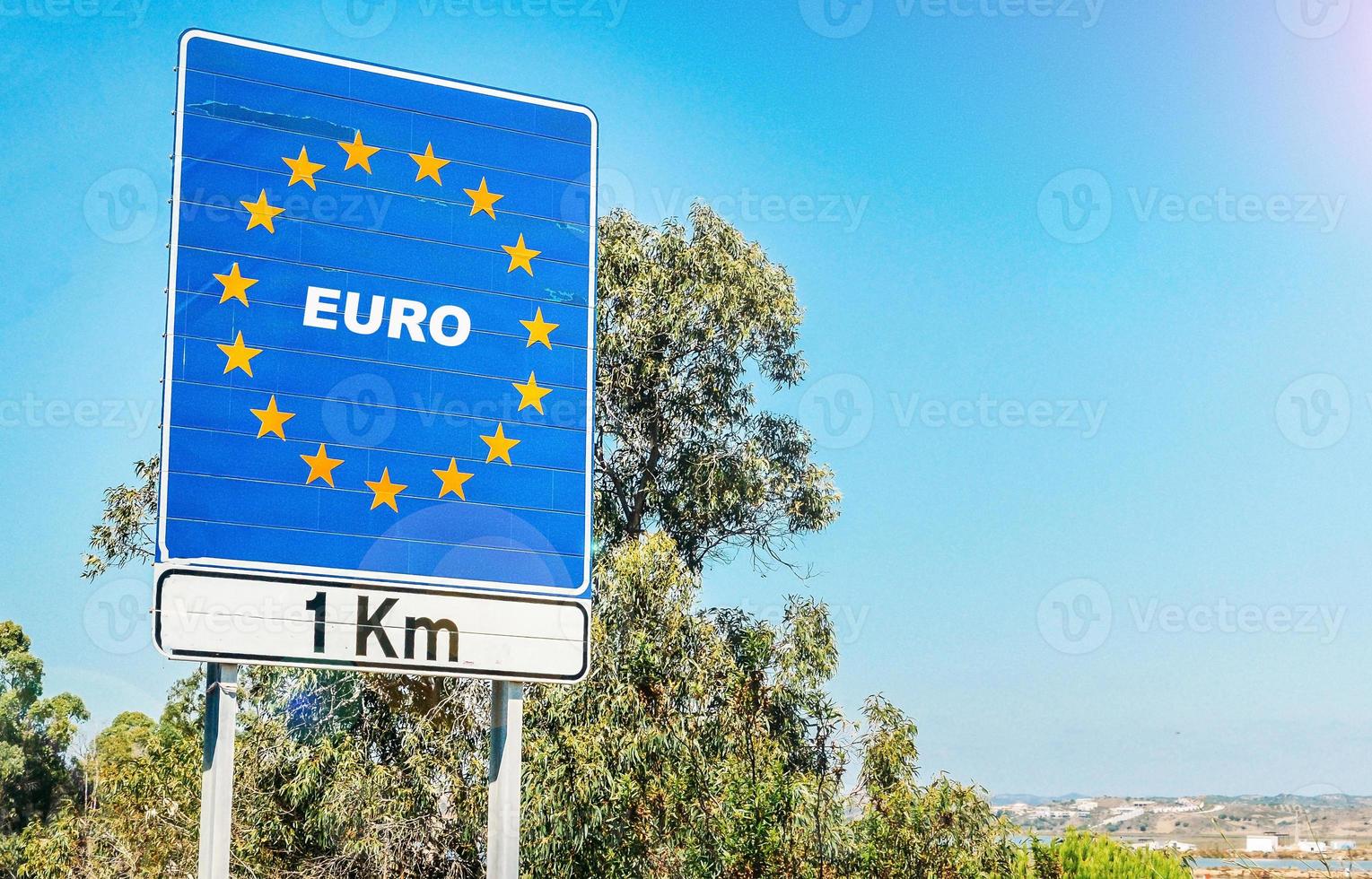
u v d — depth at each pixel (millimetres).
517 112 10719
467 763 14938
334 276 10250
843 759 15758
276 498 9984
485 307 10492
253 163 10211
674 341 20141
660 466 20750
